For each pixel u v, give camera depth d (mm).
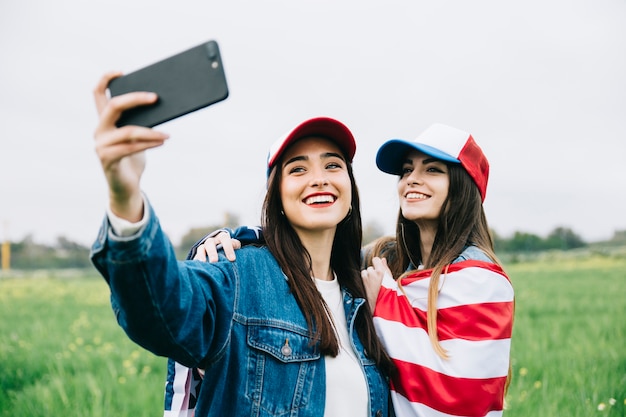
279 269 2092
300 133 2180
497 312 2359
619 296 10188
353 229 2430
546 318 7914
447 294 2395
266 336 1885
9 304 12383
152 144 1232
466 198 2721
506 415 3873
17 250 35156
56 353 6387
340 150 2318
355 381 2047
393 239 3209
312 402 1914
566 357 5336
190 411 1976
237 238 2201
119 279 1377
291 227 2248
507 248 34844
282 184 2213
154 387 4859
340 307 2268
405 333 2318
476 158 2820
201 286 1660
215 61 1301
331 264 2430
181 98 1293
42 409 4320
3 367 5719
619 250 26469
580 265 21234
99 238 1381
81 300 13266
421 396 2215
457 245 2625
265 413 1823
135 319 1433
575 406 3932
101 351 6449
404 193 2838
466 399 2176
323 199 2178
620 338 6086
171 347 1526
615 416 3775
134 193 1336
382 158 2941
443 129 2857
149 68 1327
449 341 2295
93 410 4188
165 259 1428
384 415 2162
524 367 5090
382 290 2500
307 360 1939
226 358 1789
